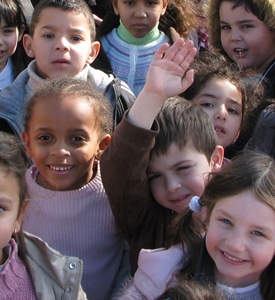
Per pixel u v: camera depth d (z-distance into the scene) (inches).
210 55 121.5
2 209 67.0
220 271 70.6
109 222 91.0
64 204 88.0
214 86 109.9
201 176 84.8
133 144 77.8
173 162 84.1
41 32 117.4
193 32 159.2
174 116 85.7
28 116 88.6
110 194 82.4
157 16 143.7
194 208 76.0
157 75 81.3
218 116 108.6
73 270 72.2
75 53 116.7
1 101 111.7
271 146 100.7
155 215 87.4
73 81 92.7
